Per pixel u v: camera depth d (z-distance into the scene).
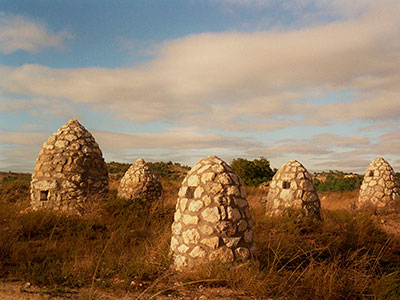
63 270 5.60
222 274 5.05
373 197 16.53
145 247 6.95
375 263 6.89
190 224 5.57
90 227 8.76
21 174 35.94
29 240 7.80
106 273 5.61
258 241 7.46
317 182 33.53
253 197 19.73
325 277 5.14
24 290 4.75
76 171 10.80
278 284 5.05
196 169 5.96
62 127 11.56
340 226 9.85
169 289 4.90
